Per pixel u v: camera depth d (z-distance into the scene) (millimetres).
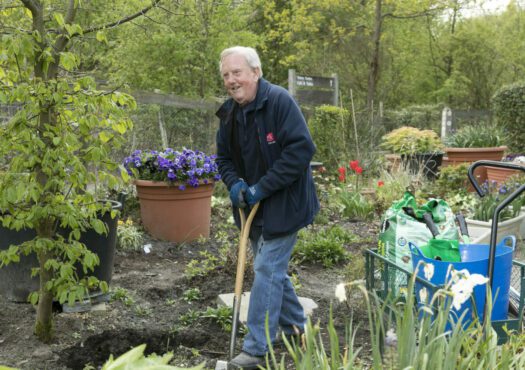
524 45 23609
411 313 2320
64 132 3740
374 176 11438
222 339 4117
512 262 3447
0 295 4578
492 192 7570
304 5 17703
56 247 3762
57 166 3484
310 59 21156
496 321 3273
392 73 23359
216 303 4801
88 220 4215
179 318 4449
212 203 8148
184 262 6062
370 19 19328
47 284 3676
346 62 20984
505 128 14273
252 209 3557
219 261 5801
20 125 3482
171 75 12773
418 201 7934
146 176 6574
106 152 3680
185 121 9250
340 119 12148
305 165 3410
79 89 3719
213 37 12148
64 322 4227
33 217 3514
